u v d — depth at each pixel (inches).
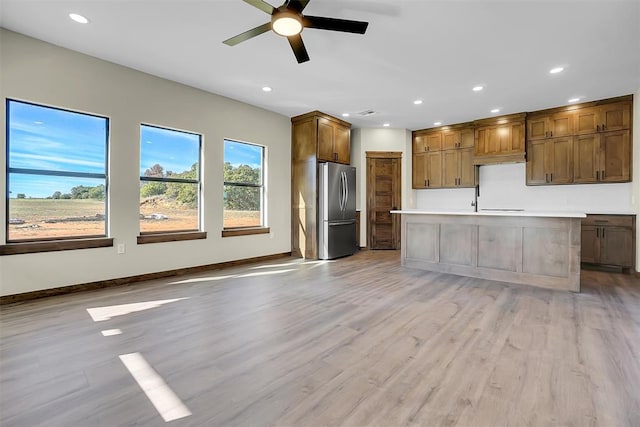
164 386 65.0
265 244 207.8
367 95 178.7
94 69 134.6
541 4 95.8
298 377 68.6
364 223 256.8
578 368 71.6
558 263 136.7
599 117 182.2
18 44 116.5
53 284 126.0
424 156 259.3
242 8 100.1
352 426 53.4
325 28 91.0
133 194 147.6
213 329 94.2
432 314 106.9
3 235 115.3
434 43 120.4
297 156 221.8
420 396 61.7
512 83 158.7
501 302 119.6
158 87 154.9
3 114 114.7
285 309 112.0
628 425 53.1
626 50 123.6
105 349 80.9
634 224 166.9
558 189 205.2
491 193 232.5
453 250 165.8
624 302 119.1
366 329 94.4
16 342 84.4
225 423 54.1
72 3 97.8
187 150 170.2
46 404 58.9
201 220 174.7
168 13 103.0
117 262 143.2
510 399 60.5
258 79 157.2
